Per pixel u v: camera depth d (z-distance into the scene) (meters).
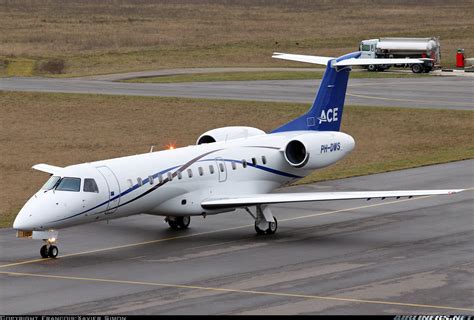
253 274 80.38
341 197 93.75
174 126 197.00
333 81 112.56
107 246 92.62
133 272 81.50
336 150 106.69
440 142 179.00
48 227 85.31
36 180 145.50
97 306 70.38
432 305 70.06
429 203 115.44
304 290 74.69
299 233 99.00
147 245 93.19
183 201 96.00
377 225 102.69
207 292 74.38
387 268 82.31
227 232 99.75
